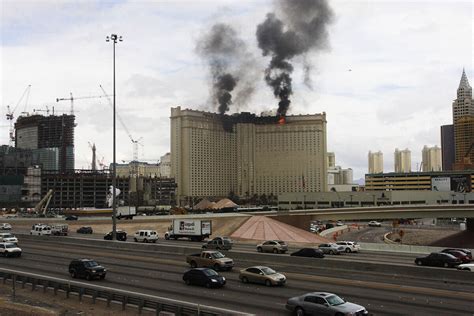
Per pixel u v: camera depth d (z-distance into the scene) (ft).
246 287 126.82
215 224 395.96
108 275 148.36
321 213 500.33
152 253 208.44
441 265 170.50
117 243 230.89
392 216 502.79
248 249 247.70
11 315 98.02
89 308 103.96
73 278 142.51
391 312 98.17
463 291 119.75
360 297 112.88
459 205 484.33
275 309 101.60
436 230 564.71
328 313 90.89
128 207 433.48
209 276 126.41
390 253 239.30
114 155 254.68
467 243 479.41
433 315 95.61
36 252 213.87
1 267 165.58
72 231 370.12
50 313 98.37
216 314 86.22
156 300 96.17
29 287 127.44
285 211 494.59
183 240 301.43
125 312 100.07
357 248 243.81
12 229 383.04
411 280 136.67
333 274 148.46
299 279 139.33
